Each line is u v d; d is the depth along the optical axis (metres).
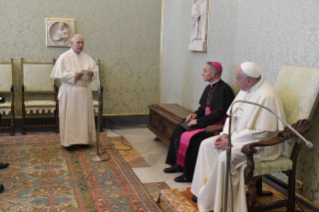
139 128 6.56
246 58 4.02
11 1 5.82
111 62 6.54
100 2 6.27
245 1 4.00
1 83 5.76
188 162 3.85
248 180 2.69
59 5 6.07
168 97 6.45
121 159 4.59
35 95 6.08
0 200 3.20
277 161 2.87
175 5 6.01
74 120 4.80
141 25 6.59
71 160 4.44
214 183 2.76
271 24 3.57
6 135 5.64
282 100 3.13
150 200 3.33
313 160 3.13
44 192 3.42
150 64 6.79
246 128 2.92
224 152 2.77
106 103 6.64
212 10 4.74
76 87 4.78
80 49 4.80
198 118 4.10
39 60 6.11
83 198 3.31
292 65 3.26
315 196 3.12
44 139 5.37
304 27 3.14
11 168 4.06
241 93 3.21
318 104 3.04
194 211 2.91
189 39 5.44
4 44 5.90
